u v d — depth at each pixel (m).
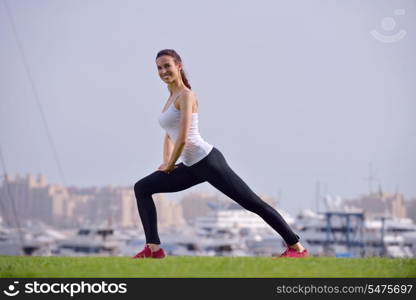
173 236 87.62
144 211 9.70
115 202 194.88
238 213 103.50
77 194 197.00
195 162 9.45
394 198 133.12
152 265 8.80
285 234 9.90
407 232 86.31
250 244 86.56
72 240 89.56
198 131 9.52
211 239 87.88
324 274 8.29
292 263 9.06
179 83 9.44
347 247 81.31
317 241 82.38
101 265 8.90
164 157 9.87
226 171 9.52
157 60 9.41
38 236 97.69
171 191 9.71
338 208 84.62
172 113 9.41
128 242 97.94
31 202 192.38
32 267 8.94
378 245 83.62
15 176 188.88
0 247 84.88
